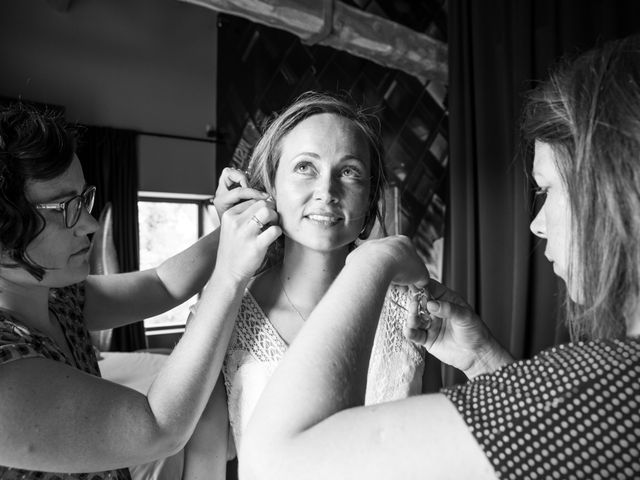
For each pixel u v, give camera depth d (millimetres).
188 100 4805
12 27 4082
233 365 867
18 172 619
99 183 4242
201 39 4887
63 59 4266
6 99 3963
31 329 646
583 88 415
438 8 3709
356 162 840
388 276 496
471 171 2613
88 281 938
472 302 2613
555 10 2223
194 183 4805
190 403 651
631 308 400
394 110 3777
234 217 711
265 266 976
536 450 354
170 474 1682
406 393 930
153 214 4695
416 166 3818
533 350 2357
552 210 486
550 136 448
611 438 343
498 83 2473
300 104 875
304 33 2496
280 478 385
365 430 385
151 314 977
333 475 376
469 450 368
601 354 369
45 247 666
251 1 2227
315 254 879
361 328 444
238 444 857
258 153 923
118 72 4488
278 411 411
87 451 593
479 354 705
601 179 391
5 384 569
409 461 371
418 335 715
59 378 603
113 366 2760
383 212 987
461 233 2680
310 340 439
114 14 4480
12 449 563
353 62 3939
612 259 392
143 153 4547
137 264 4348
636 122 375
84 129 788
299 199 833
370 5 3428
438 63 2947
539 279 2342
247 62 4637
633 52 402
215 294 692
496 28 2477
